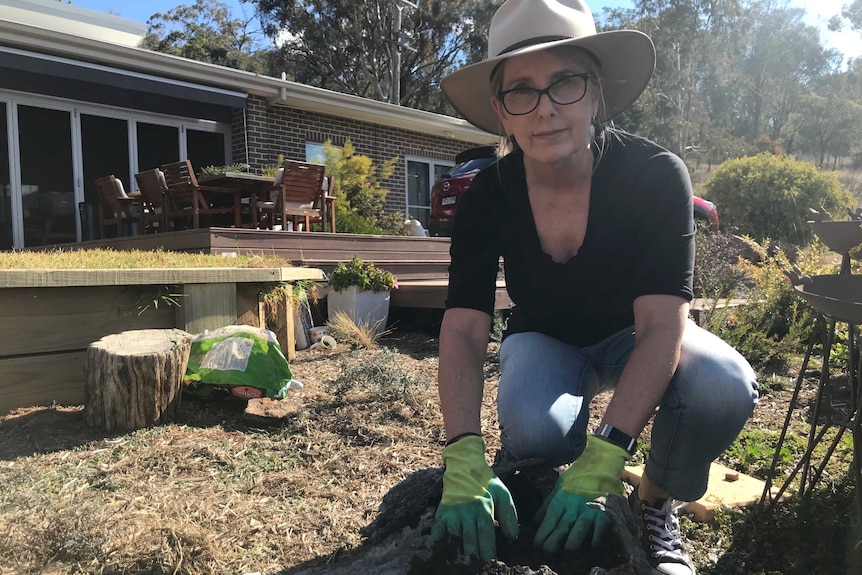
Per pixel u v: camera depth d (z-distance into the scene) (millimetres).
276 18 25641
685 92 32844
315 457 2473
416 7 24609
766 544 1787
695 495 1639
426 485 1569
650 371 1397
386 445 2617
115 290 3176
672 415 1528
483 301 1690
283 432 2738
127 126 8797
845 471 2365
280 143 9961
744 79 43438
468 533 1282
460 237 1723
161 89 8195
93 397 2611
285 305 4254
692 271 1507
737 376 1495
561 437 1586
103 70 7695
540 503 1546
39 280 2832
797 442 2779
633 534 1347
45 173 8172
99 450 2393
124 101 8461
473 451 1410
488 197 1716
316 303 5645
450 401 1537
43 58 7230
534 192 1645
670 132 30375
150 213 7414
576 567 1287
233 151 9703
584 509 1306
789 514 1891
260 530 1851
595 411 3275
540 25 1496
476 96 1764
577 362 1769
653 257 1494
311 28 25172
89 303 3088
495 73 1627
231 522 1887
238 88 9188
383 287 5684
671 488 1606
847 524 1788
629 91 1704
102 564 1598
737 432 1538
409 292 5949
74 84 8031
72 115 8312
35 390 2908
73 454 2346
